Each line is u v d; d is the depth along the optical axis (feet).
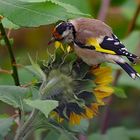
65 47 17.13
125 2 18.81
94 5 18.74
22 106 17.04
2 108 18.67
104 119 18.33
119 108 19.16
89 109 17.11
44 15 16.97
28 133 17.08
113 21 18.83
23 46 18.95
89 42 17.52
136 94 19.10
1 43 17.38
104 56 17.53
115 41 17.57
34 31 18.93
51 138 17.37
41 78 17.10
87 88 17.08
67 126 17.20
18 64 17.28
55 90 17.07
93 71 17.12
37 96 17.07
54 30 17.49
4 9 16.98
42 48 18.95
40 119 17.08
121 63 17.52
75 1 17.24
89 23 17.60
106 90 17.11
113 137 18.19
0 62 18.69
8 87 17.06
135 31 18.12
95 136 18.19
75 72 17.08
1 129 17.08
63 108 17.10
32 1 16.99
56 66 17.08
